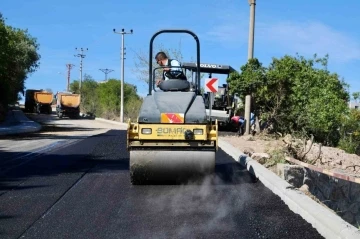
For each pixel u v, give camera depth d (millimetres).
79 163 11273
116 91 56656
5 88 38969
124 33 46719
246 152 12984
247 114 18578
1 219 6301
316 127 18375
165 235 5660
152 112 8289
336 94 20109
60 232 5773
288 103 18547
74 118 51156
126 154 13008
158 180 8492
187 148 8258
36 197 7559
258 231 5812
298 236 5633
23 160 11969
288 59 19281
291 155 13117
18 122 35875
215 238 5551
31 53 50562
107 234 5699
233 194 7848
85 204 7125
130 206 7023
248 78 18219
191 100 8492
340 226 5375
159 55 9430
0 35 26797
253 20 18703
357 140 20203
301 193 7164
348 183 12047
